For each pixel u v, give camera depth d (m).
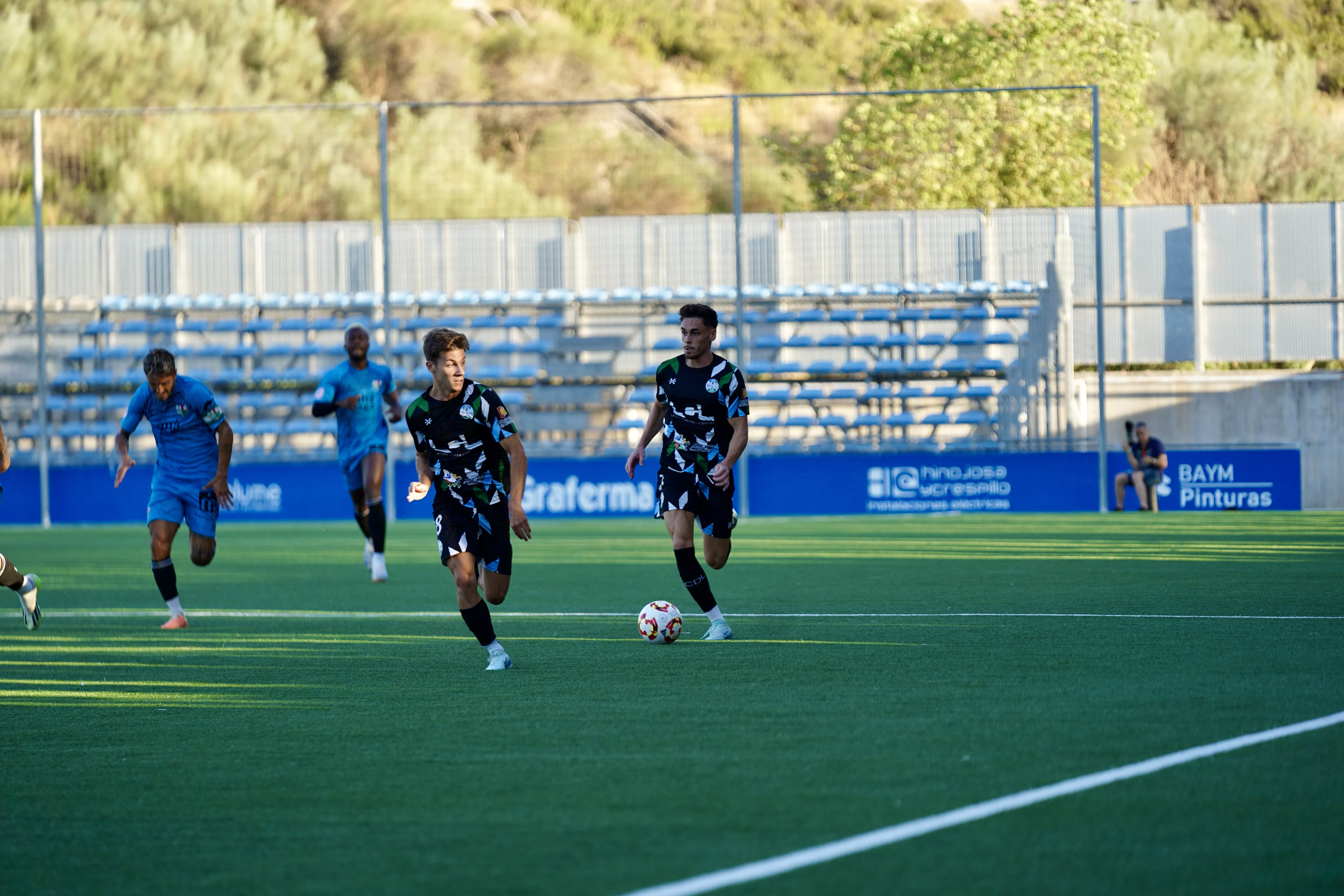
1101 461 55.09
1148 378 75.94
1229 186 125.50
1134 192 123.44
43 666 20.62
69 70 119.00
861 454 56.22
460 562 18.98
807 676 18.25
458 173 120.44
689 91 150.62
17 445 72.56
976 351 73.06
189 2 128.88
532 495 57.38
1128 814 11.19
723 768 13.05
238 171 116.50
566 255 77.38
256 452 69.50
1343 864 9.94
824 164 100.12
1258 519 50.69
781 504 56.22
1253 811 11.23
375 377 33.03
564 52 150.25
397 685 18.34
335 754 14.13
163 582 24.78
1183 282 75.75
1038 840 10.55
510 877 9.98
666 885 9.69
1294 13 148.62
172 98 122.50
